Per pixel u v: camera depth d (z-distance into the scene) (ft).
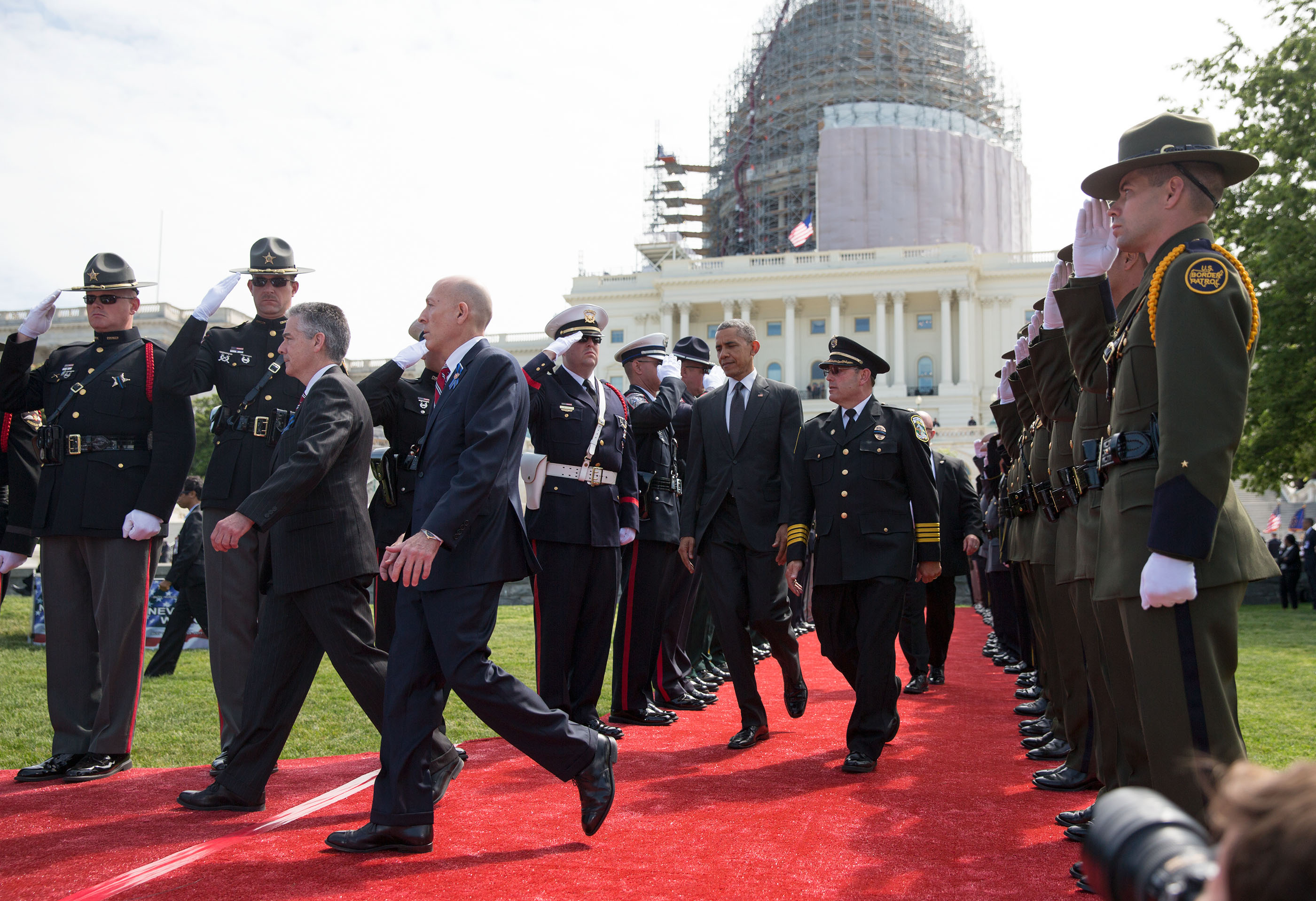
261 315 21.48
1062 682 17.58
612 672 25.08
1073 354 13.82
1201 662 10.18
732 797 16.53
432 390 22.66
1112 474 11.48
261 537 19.98
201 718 26.76
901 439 20.08
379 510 22.20
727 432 22.47
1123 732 13.57
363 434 16.20
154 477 19.40
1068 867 12.70
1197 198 11.23
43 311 20.18
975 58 282.77
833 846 13.55
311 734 24.44
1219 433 9.96
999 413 25.00
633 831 14.25
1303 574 85.10
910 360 236.22
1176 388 10.16
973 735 22.90
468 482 13.25
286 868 12.40
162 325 185.47
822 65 272.10
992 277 233.96
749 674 21.85
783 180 275.18
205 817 15.24
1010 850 13.44
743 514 21.91
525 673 36.27
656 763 19.53
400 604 14.06
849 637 20.86
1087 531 13.37
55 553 19.72
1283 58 72.79
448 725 25.36
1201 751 10.05
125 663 19.30
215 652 19.85
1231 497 10.91
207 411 170.81
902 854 13.17
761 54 289.33
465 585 13.47
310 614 15.58
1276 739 23.06
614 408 22.65
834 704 27.63
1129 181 11.58
